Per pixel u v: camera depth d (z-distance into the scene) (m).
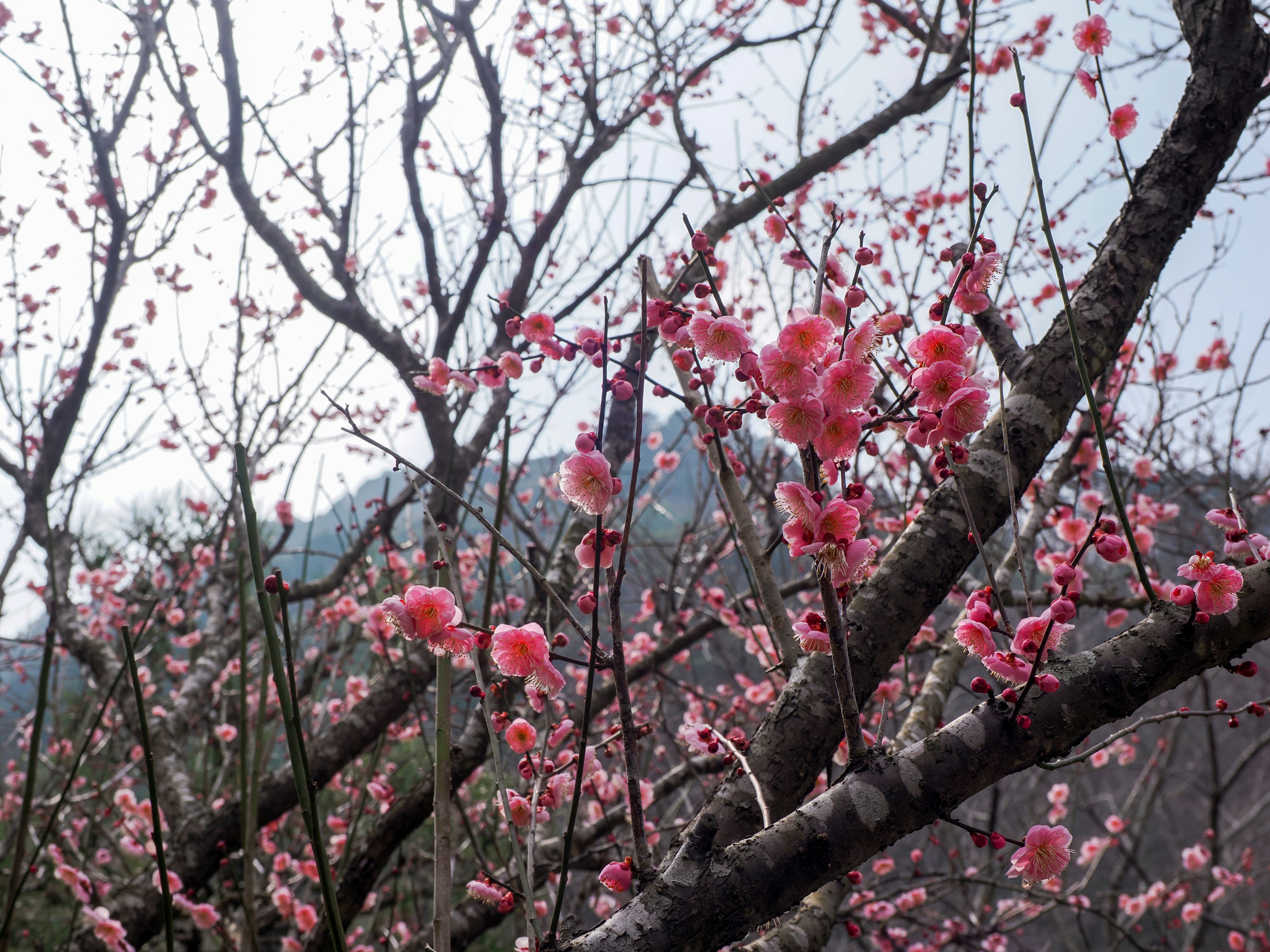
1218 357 4.69
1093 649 1.42
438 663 1.50
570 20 4.96
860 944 4.87
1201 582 1.39
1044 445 1.90
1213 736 6.39
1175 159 2.19
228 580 5.21
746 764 1.50
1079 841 7.16
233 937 3.61
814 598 4.35
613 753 2.73
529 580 3.73
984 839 1.35
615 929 1.23
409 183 4.12
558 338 1.86
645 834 1.28
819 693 1.68
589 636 1.27
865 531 4.02
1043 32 4.28
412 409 5.45
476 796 5.01
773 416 1.28
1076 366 1.96
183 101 4.30
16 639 3.01
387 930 3.31
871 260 1.54
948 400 1.41
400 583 3.88
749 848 1.29
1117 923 4.66
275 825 4.56
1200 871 5.51
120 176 5.00
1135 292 2.07
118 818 5.20
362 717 3.78
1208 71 2.24
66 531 4.98
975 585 3.57
